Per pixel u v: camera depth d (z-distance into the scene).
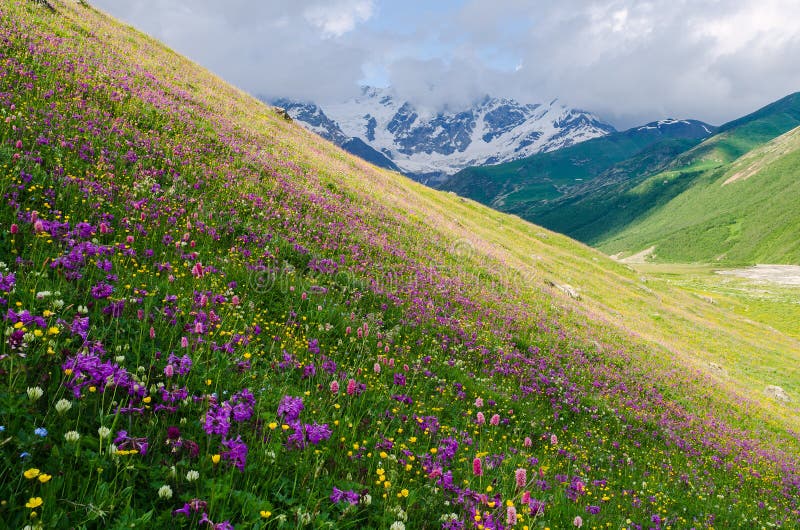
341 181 28.98
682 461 14.73
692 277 168.75
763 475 16.50
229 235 13.81
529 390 14.36
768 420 25.66
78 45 22.14
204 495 4.02
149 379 5.41
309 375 7.90
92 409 4.48
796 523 12.41
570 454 10.83
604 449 12.78
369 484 5.47
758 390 34.78
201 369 6.27
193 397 5.39
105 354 5.61
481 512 5.63
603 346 24.55
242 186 17.75
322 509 4.71
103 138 14.18
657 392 21.73
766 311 95.75
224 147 20.58
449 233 33.56
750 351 47.47
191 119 21.48
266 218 16.23
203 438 4.86
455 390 11.59
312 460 5.41
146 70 25.77
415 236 26.98
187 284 9.24
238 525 3.82
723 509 11.69
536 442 11.02
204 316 7.52
